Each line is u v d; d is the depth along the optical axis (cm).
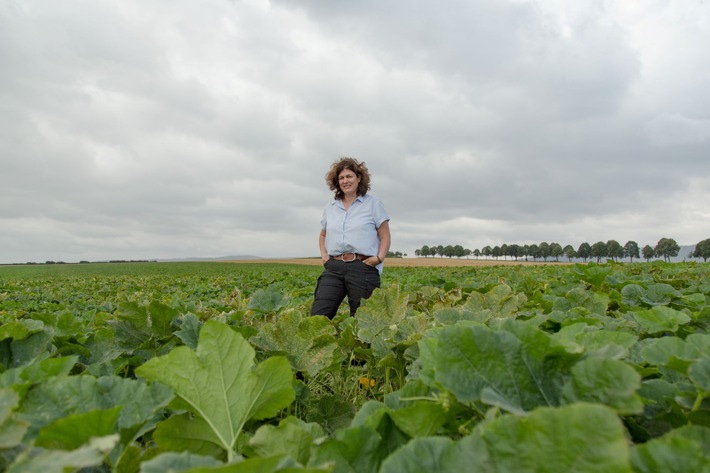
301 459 121
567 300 326
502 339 126
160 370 138
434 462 93
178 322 266
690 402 123
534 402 121
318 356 230
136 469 136
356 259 556
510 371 124
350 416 210
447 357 123
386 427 126
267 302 407
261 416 156
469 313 257
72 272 5162
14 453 113
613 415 78
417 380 149
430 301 445
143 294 1103
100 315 349
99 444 101
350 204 570
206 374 141
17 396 114
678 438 79
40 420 130
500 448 86
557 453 81
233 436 142
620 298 381
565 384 122
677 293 366
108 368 211
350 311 567
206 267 6066
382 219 571
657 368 154
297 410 212
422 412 122
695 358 144
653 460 79
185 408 147
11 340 218
